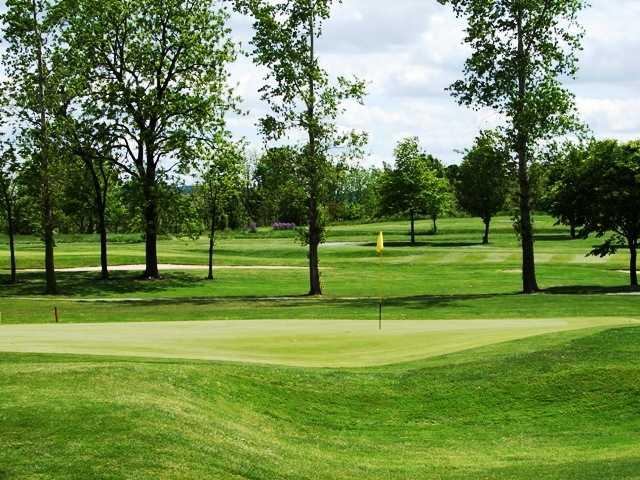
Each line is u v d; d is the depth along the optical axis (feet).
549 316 94.94
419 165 335.06
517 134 132.05
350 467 41.27
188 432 40.16
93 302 131.13
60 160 165.99
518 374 57.72
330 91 141.18
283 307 111.65
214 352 68.13
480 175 149.28
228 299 139.13
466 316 95.76
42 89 162.71
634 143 144.77
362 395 55.21
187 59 174.81
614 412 51.96
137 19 172.04
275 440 44.29
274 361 64.44
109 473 34.14
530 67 133.59
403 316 96.22
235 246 289.94
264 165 148.56
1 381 46.57
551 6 130.72
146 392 45.98
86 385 46.01
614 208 142.41
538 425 51.01
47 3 161.99
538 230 377.50
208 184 182.09
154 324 87.97
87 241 327.47
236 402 49.75
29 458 35.29
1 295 158.51
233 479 35.81
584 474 38.01
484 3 131.75
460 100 137.69
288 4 140.77
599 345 62.34
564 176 147.02
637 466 38.63
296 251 267.18
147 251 185.06
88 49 169.27
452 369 59.67
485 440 48.44
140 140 174.09
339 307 109.29
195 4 175.94
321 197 146.20
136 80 174.60
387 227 419.13
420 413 53.47
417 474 40.45
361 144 143.95
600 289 141.28
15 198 176.35
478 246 297.94
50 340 74.13
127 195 173.88
